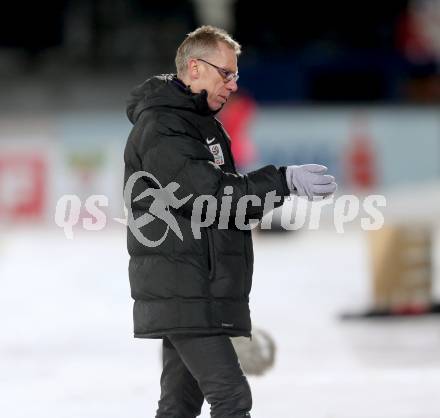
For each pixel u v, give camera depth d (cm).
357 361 2517
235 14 8994
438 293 3662
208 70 1211
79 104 8744
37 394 1994
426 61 8825
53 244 6022
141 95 1230
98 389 2031
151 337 1203
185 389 1320
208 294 1188
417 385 2005
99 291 4012
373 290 3338
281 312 3416
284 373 2284
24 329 3089
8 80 8969
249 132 7350
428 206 3394
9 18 9250
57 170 7144
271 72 8681
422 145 7500
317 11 9044
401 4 9031
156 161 1181
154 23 9200
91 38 9256
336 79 8738
